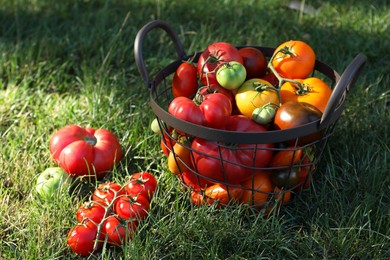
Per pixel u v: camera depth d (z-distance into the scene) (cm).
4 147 127
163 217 113
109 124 132
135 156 125
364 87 141
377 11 167
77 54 155
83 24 164
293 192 115
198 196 115
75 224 113
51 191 116
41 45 154
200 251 108
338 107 108
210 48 117
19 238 112
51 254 109
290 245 110
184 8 171
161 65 149
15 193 120
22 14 168
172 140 114
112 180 122
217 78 113
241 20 165
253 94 111
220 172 109
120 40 156
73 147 119
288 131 104
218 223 110
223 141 104
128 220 108
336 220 113
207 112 107
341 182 120
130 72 151
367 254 108
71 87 146
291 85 115
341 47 153
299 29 161
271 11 169
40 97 141
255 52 120
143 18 166
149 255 107
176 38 121
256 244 110
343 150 125
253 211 112
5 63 148
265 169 108
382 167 120
